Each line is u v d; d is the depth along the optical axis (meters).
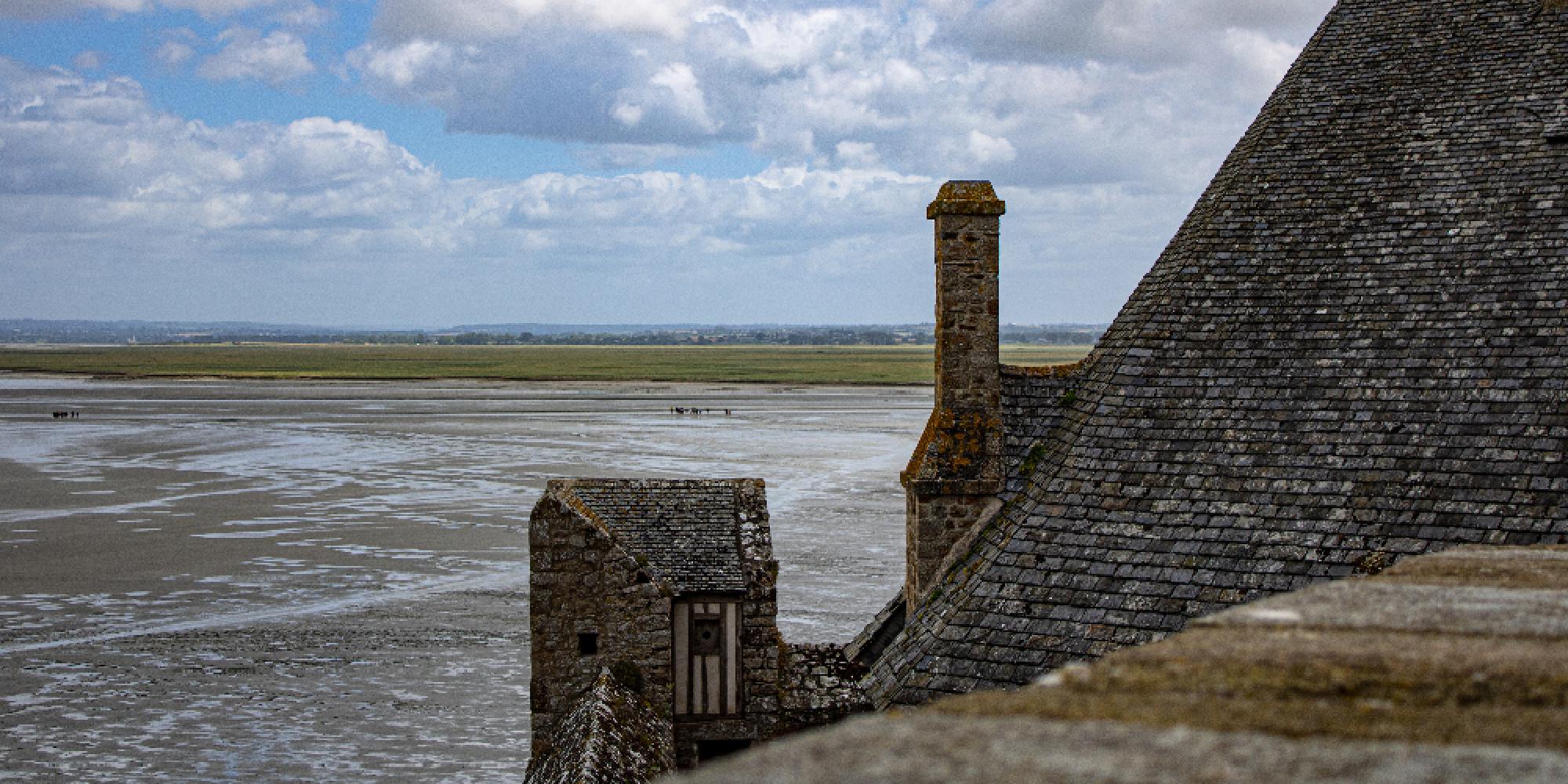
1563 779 3.09
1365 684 4.07
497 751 24.30
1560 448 12.09
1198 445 13.48
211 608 35.81
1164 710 3.69
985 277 14.93
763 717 18.77
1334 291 14.06
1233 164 15.83
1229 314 14.30
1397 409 12.96
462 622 33.94
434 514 52.41
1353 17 16.41
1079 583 12.95
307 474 67.00
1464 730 3.54
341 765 23.55
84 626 33.72
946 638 13.17
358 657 30.64
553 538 18.72
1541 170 14.06
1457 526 11.93
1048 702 3.79
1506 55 15.18
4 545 45.47
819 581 37.72
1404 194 14.50
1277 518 12.65
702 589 18.88
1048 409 15.09
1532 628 4.91
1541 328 12.97
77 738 25.00
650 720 17.80
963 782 3.05
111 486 62.06
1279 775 3.11
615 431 92.56
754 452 76.62
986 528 14.30
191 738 25.00
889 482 62.09
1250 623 5.09
